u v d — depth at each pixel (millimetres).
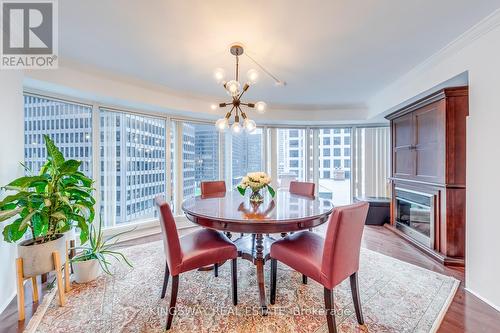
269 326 1623
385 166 4797
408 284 2160
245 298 1954
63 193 1953
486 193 1897
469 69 2076
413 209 3279
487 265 1893
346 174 5078
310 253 1721
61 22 1845
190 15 1756
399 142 3523
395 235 3572
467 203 2062
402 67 2744
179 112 3941
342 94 3777
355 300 1675
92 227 2482
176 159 4281
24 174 2184
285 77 3021
